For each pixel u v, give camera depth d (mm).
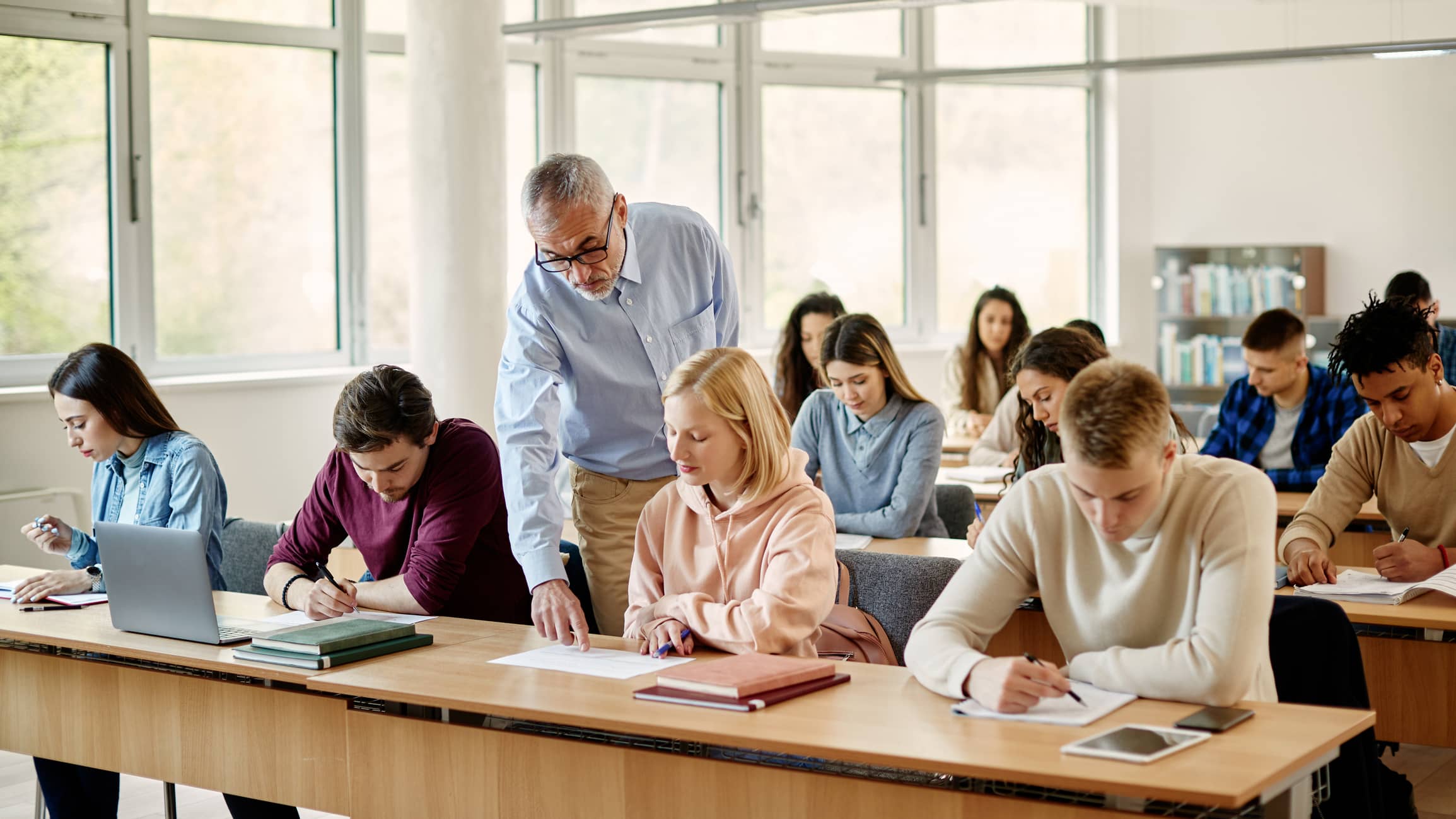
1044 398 3430
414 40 6332
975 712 2156
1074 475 2082
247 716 2742
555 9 7660
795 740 2043
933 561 3252
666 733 2148
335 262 7086
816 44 8547
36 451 5730
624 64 7887
